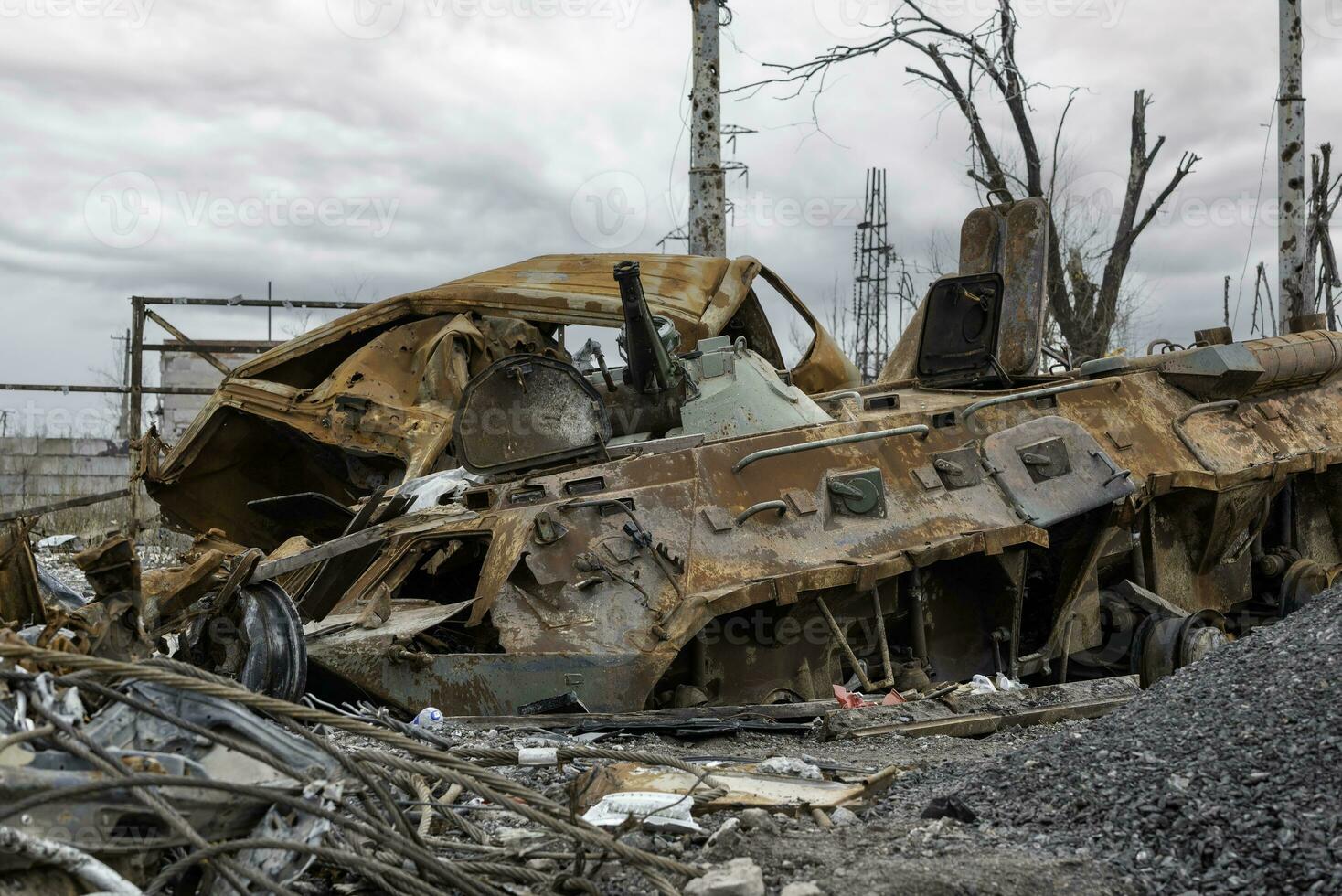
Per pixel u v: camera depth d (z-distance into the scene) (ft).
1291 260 55.47
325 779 12.78
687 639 24.64
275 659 22.33
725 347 31.48
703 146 48.57
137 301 58.80
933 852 14.29
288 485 46.70
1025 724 25.46
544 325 44.11
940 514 29.04
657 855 14.08
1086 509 30.48
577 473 27.09
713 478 27.35
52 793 10.76
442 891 12.73
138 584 15.71
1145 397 35.17
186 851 12.49
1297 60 55.26
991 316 35.99
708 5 48.49
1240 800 14.56
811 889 12.92
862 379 49.52
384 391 41.75
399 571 26.45
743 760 20.67
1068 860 13.87
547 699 23.84
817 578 26.17
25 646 11.88
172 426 67.31
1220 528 34.60
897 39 70.23
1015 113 73.31
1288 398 38.88
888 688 27.76
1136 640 31.07
